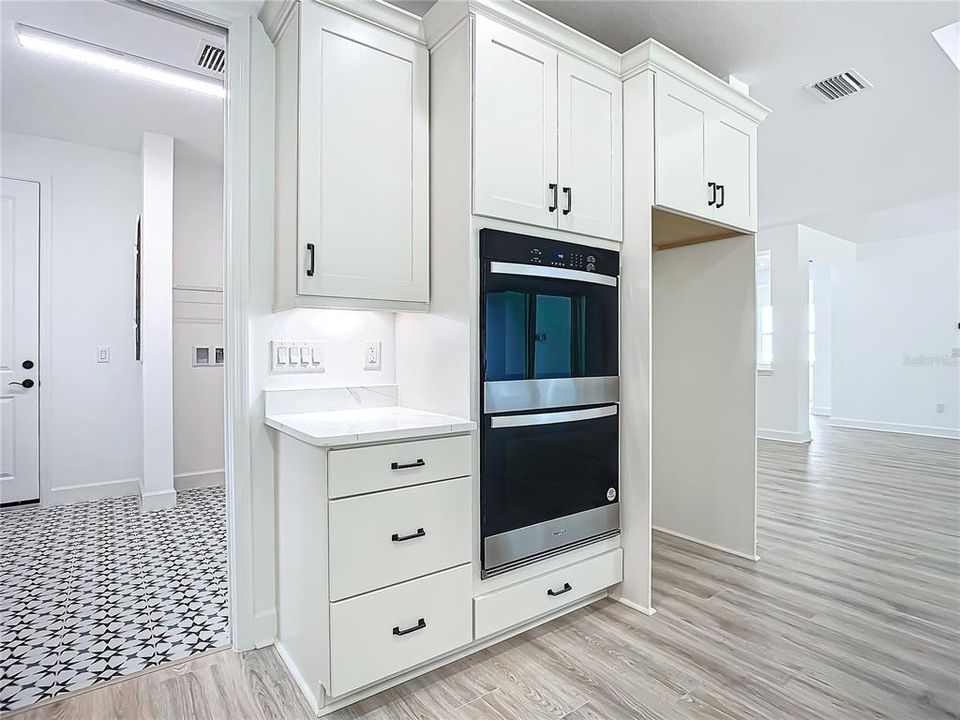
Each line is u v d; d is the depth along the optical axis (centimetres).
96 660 188
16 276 363
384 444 165
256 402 197
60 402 376
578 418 217
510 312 196
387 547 165
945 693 170
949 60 281
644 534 226
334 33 185
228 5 193
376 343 226
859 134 377
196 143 378
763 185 486
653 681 176
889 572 264
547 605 208
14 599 235
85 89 299
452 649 181
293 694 170
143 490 363
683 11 241
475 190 187
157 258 365
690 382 311
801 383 638
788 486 432
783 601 233
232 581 198
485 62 191
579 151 217
